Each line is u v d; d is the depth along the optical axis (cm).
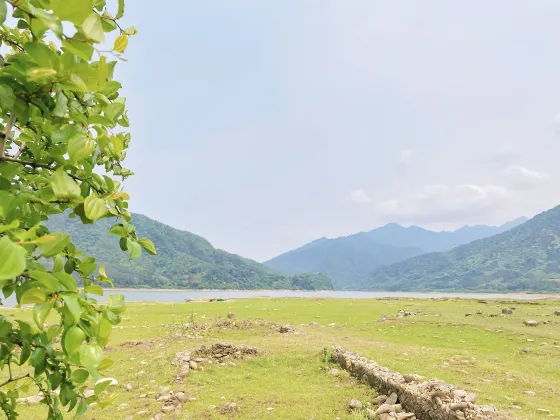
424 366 1463
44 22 127
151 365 1527
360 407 1045
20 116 171
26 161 197
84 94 185
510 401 1069
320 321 3269
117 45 196
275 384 1312
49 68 143
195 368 1488
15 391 246
